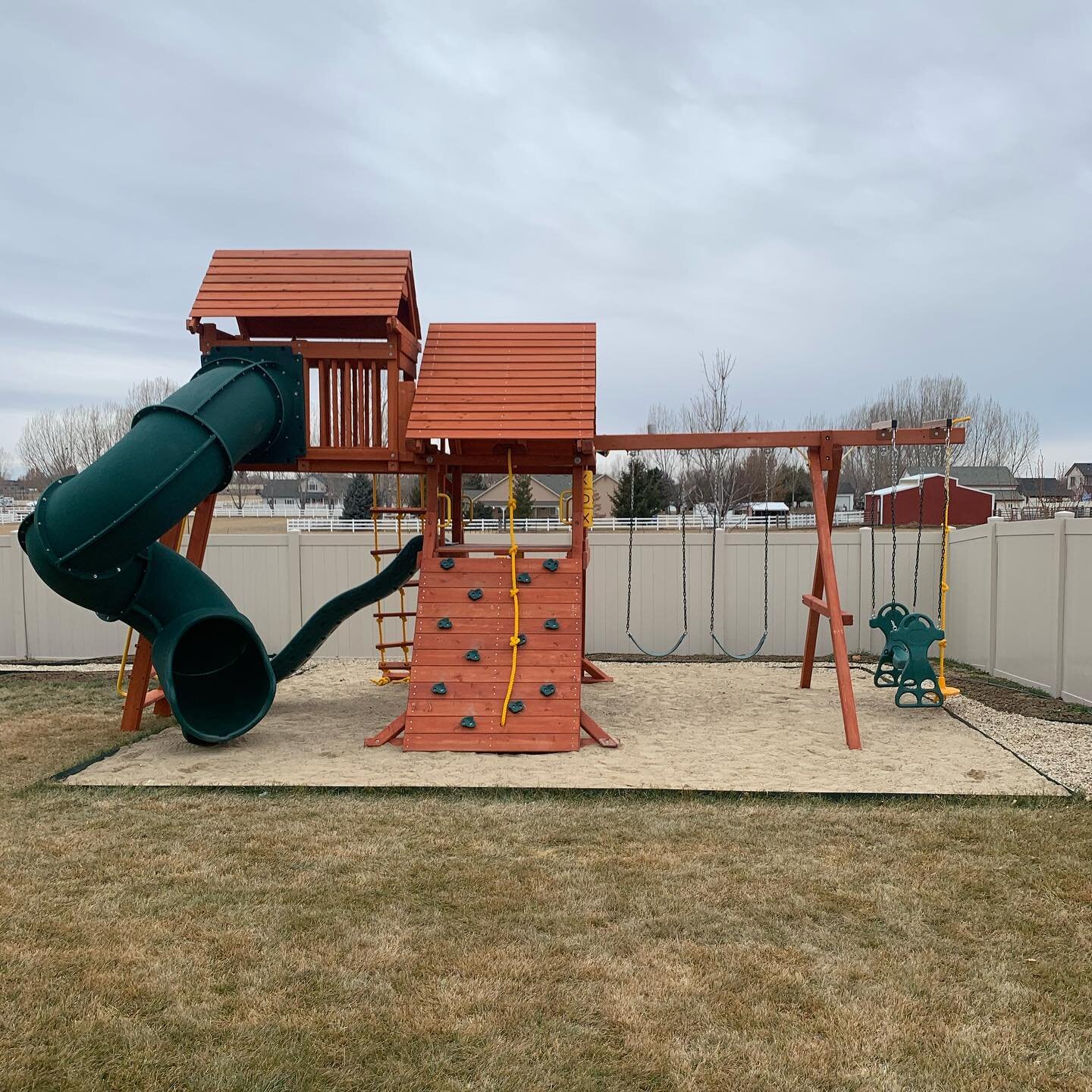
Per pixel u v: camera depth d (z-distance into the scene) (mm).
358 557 14477
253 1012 3533
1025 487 71062
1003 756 7539
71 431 67125
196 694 9023
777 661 13773
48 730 8891
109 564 7469
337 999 3633
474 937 4164
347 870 4988
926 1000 3605
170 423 7727
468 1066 3188
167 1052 3264
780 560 14227
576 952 4023
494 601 8812
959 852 5188
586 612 14414
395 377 9320
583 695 10859
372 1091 3051
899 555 14164
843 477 69625
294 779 7039
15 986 3721
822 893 4637
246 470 9680
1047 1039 3340
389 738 8305
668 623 14344
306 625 10391
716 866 5020
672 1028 3418
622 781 6906
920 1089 3062
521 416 8852
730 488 32938
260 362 9156
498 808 6133
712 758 7691
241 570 14508
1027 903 4492
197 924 4312
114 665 13773
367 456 9344
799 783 6785
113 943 4113
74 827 5742
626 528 32844
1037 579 10703
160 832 5637
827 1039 3342
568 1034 3387
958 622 13500
